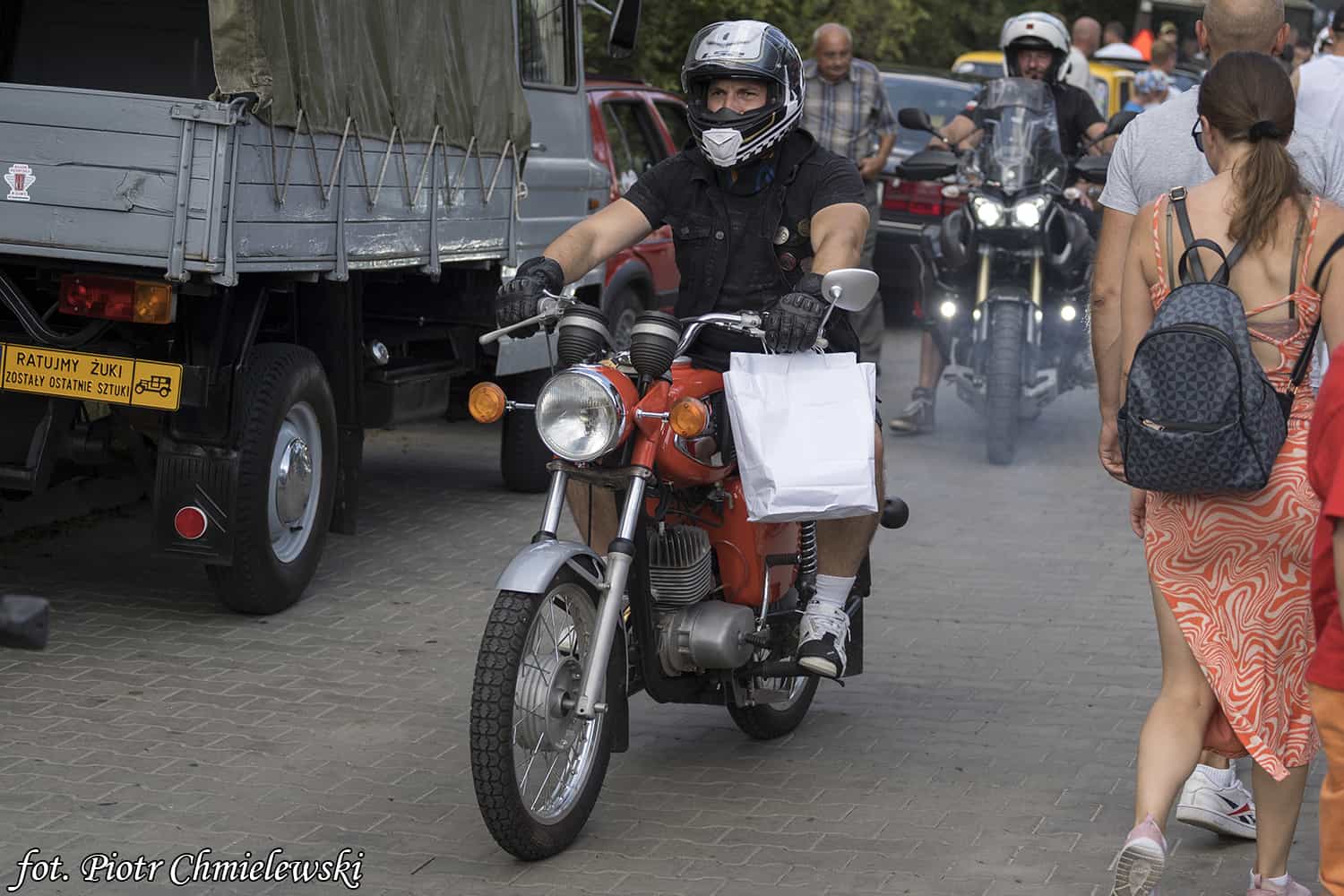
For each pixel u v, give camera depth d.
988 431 12.14
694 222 5.93
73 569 8.74
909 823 5.74
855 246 5.66
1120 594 8.88
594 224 5.87
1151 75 19.33
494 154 9.66
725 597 5.93
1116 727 6.78
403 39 8.43
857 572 6.14
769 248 5.86
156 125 6.84
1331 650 3.90
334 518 9.05
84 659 7.28
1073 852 5.48
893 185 18.66
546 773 5.46
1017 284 12.21
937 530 10.27
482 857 5.39
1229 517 4.67
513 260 10.01
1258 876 4.95
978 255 12.23
